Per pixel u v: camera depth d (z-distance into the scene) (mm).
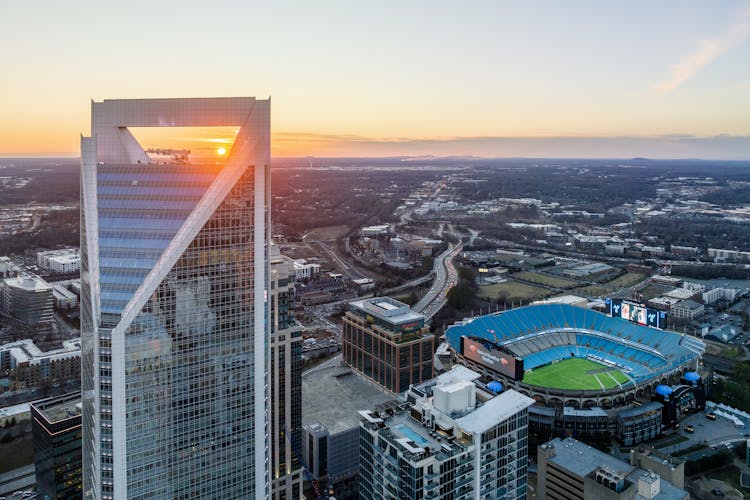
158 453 193375
